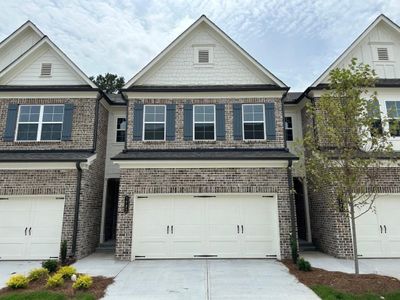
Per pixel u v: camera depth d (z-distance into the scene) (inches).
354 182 288.0
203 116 486.6
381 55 510.9
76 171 426.9
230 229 415.8
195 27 515.5
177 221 418.0
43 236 412.8
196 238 413.4
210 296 250.4
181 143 471.8
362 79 298.0
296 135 543.2
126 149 467.5
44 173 424.5
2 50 553.9
